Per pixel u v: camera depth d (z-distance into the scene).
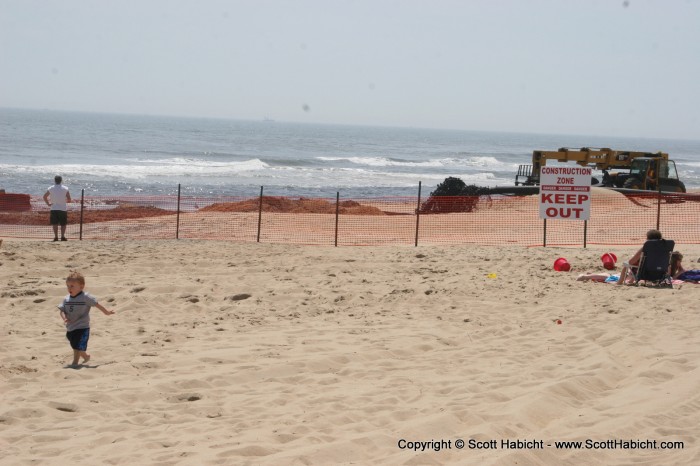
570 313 10.63
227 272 14.15
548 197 17.95
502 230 23.20
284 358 8.28
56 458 5.32
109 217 26.20
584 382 7.29
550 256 16.11
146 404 6.70
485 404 6.64
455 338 9.38
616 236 21.72
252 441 5.65
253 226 23.69
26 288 11.99
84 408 6.53
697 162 133.25
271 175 61.78
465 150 140.00
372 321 10.33
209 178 56.06
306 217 25.98
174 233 21.97
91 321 10.18
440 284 12.70
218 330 9.74
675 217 26.05
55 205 18.92
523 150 154.62
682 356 8.13
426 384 7.36
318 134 197.25
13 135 105.88
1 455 5.36
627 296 11.64
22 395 6.82
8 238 19.84
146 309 10.94
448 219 26.05
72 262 14.77
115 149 87.44
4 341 8.92
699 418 6.26
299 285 12.74
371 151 117.31
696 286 12.45
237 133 168.50
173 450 5.47
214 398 6.93
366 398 6.83
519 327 9.95
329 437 5.80
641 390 7.04
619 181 36.44
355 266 14.83
